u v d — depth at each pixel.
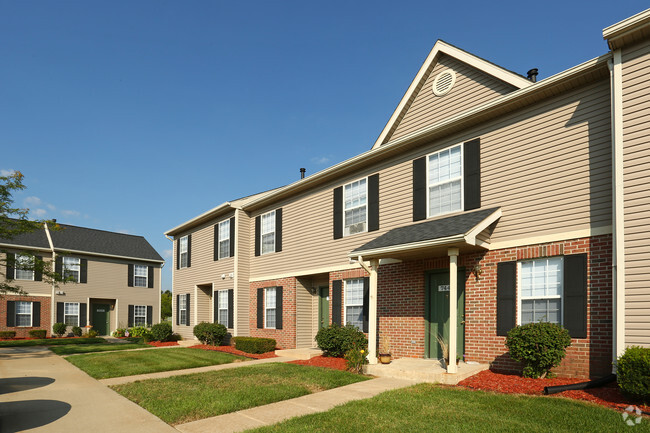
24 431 6.34
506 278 9.42
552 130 9.20
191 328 21.27
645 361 6.39
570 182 8.77
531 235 9.23
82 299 28.83
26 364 13.59
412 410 6.72
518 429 5.65
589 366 8.02
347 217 14.02
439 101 12.25
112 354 15.43
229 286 18.48
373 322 10.78
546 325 8.24
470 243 8.91
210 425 6.42
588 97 8.74
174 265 23.89
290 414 6.86
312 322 15.99
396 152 12.50
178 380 9.88
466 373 8.86
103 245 31.30
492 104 9.87
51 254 27.80
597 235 8.24
